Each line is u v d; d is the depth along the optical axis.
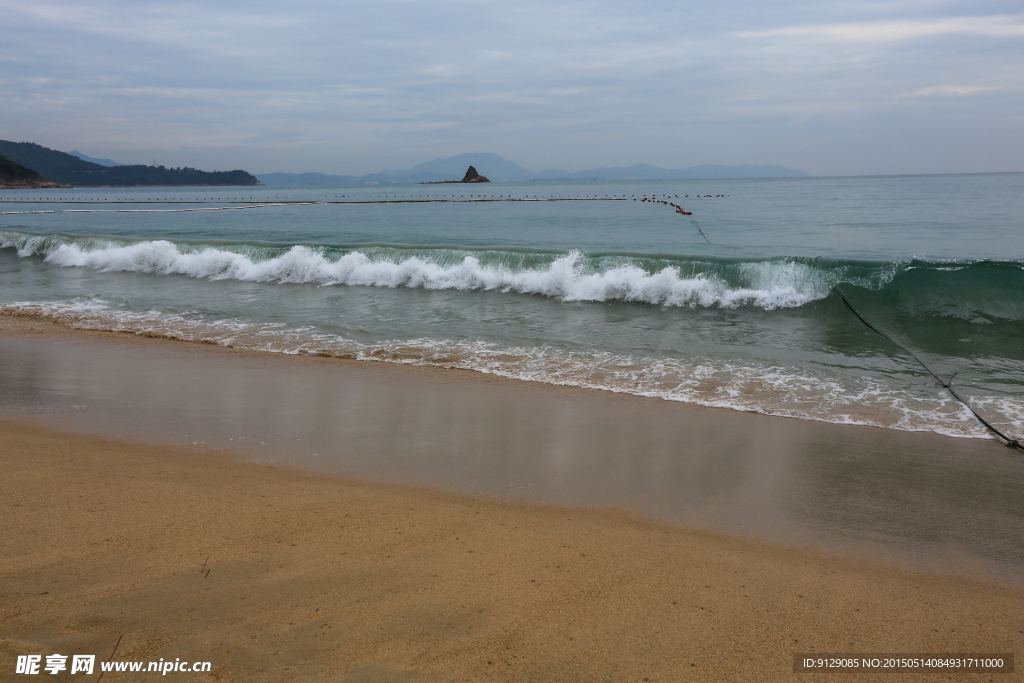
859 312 10.17
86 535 3.42
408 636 2.61
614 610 2.91
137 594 2.84
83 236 18.80
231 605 2.78
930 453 5.10
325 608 2.80
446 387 6.95
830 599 3.11
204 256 15.50
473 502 4.15
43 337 9.47
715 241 20.77
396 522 3.79
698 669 2.50
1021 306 9.59
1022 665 2.61
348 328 9.88
